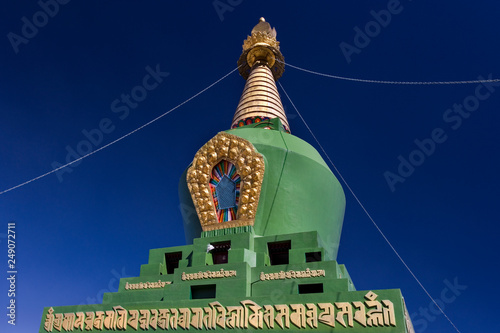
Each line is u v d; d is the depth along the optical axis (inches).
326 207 776.3
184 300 583.2
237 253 635.5
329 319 509.0
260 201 711.7
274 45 1108.5
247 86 1048.2
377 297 506.9
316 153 834.8
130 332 584.7
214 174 772.0
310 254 638.5
